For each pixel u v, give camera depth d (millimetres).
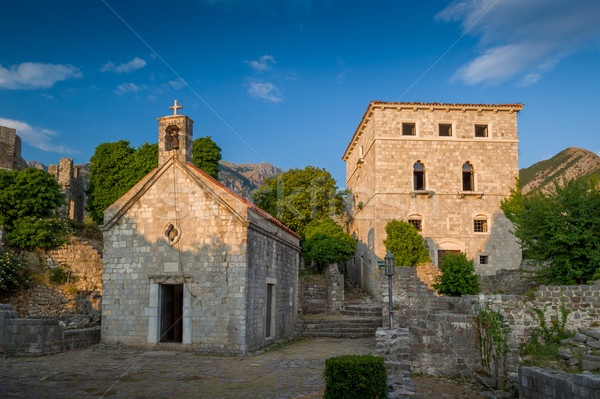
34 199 30141
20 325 18094
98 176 42250
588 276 22312
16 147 49969
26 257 28281
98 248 30469
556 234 22641
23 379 13945
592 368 16188
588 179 24188
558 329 19078
